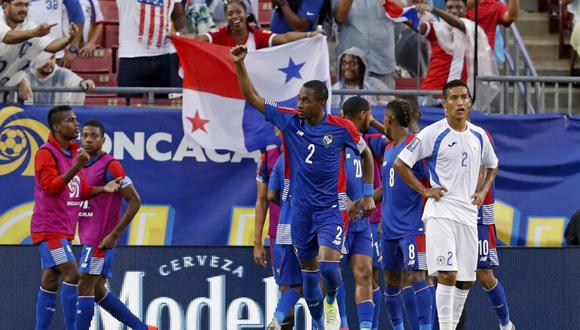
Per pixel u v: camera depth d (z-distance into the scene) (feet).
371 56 144.56
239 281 128.06
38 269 126.00
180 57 131.64
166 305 127.24
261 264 123.44
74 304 118.83
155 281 127.13
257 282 128.26
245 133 131.44
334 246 110.73
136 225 131.13
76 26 135.74
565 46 174.81
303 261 113.19
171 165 131.75
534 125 134.82
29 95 130.52
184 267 127.65
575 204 134.92
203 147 131.13
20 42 126.62
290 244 116.57
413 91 133.39
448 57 140.26
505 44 157.89
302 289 117.29
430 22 140.05
